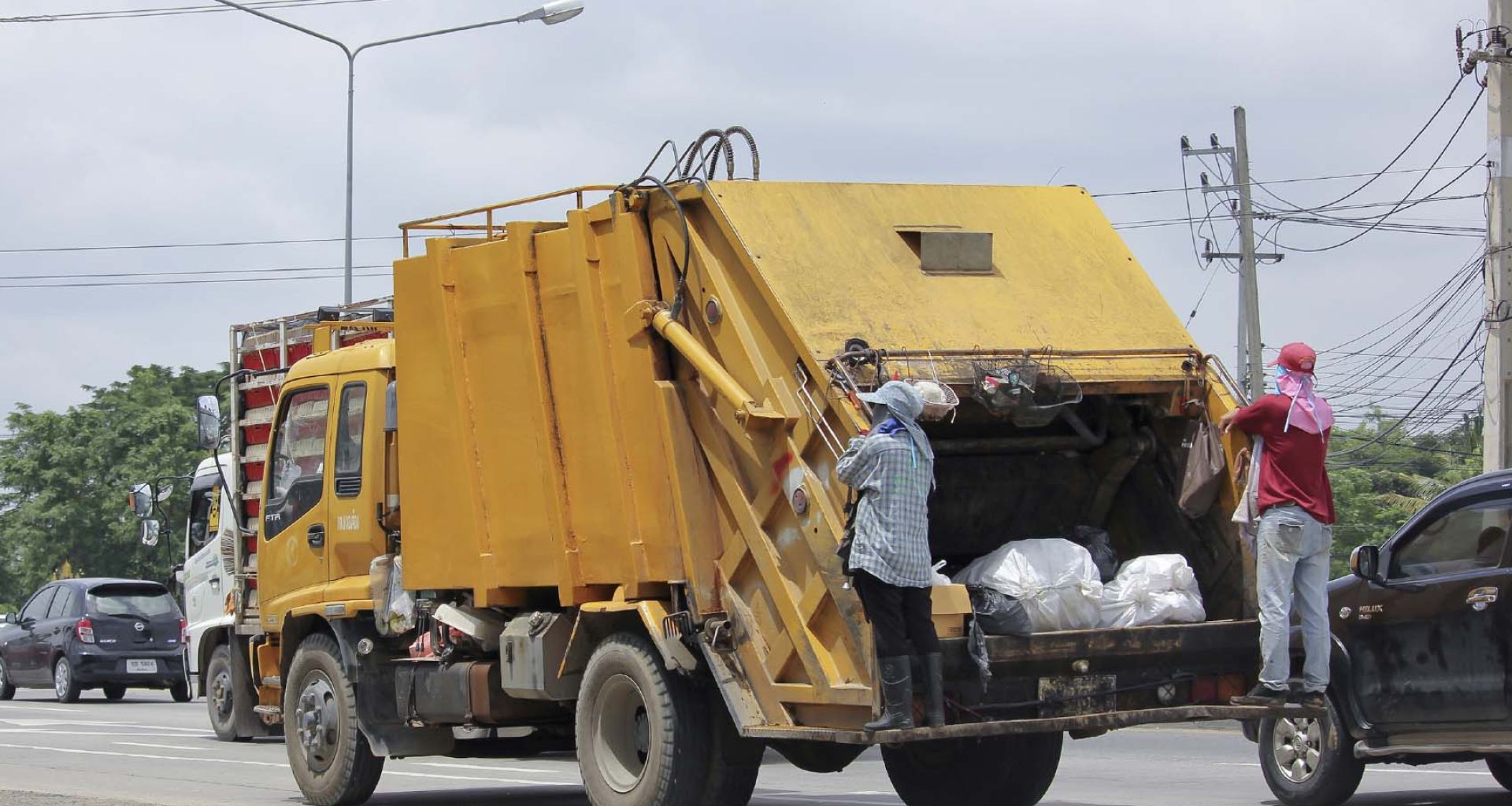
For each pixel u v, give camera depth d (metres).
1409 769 13.21
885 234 8.69
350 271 27.47
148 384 57.75
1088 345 8.48
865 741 7.55
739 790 8.87
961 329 8.30
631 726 9.13
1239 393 8.58
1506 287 18.89
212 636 17.98
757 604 8.43
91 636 25.39
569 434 9.36
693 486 8.74
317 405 11.95
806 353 7.95
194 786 12.74
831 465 7.92
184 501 54.44
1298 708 8.28
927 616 7.53
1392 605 10.41
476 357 9.96
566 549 9.32
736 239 8.38
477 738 10.95
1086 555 8.15
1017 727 7.64
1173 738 16.62
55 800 10.85
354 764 10.91
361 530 11.29
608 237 9.16
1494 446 18.86
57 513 54.38
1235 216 35.62
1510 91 18.97
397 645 10.98
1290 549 8.17
